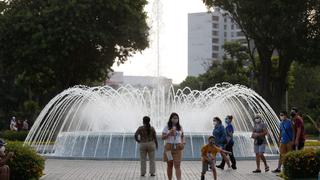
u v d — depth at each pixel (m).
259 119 21.80
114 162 25.92
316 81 85.06
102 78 57.62
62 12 48.34
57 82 54.50
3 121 73.12
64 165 24.38
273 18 46.78
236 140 28.72
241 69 75.50
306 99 84.12
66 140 29.58
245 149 28.91
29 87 60.50
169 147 17.11
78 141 28.91
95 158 27.23
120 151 27.91
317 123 24.41
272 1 46.22
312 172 18.50
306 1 46.59
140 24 51.59
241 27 50.38
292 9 46.38
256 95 35.28
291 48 48.62
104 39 49.25
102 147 28.20
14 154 17.34
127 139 28.03
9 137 45.94
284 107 73.44
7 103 78.94
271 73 51.94
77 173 21.09
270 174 20.91
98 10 49.44
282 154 21.11
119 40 51.19
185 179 19.22
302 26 47.06
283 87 51.91
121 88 34.59
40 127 36.78
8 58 50.59
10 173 17.22
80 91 34.56
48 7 48.56
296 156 18.59
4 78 78.06
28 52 48.38
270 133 35.56
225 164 25.02
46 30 48.25
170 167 17.20
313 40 47.91
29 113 70.19
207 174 20.77
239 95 35.38
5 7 50.66
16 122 57.72
